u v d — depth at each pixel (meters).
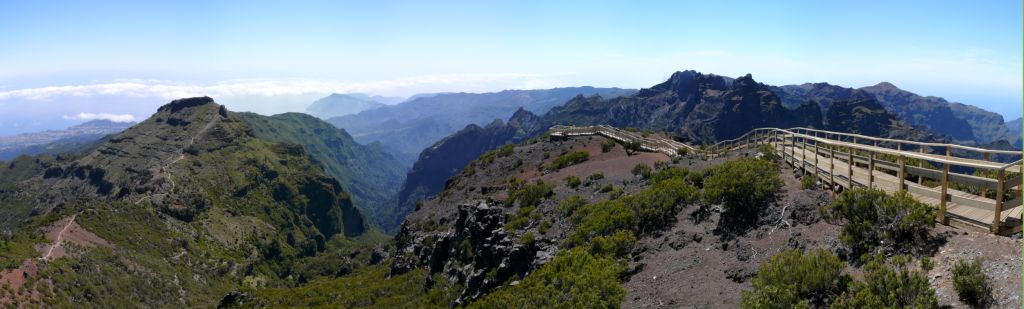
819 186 18.05
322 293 44.12
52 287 79.50
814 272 11.79
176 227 149.75
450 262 32.44
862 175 17.08
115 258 102.81
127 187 180.62
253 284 137.25
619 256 19.56
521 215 32.28
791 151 24.33
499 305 18.28
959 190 15.60
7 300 69.94
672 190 22.06
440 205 58.84
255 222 194.12
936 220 12.49
